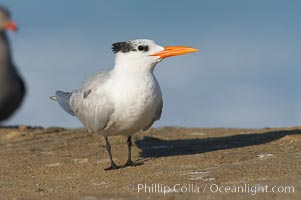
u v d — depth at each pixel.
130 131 14.08
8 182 13.42
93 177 13.40
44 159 15.73
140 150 16.20
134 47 13.58
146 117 13.78
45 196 11.83
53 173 14.12
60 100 15.91
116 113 13.61
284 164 12.73
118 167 14.16
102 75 14.12
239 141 16.36
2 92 21.83
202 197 10.80
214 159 13.97
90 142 17.64
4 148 17.58
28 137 18.92
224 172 12.40
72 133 19.11
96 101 13.76
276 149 14.64
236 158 13.88
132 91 13.48
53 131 19.50
